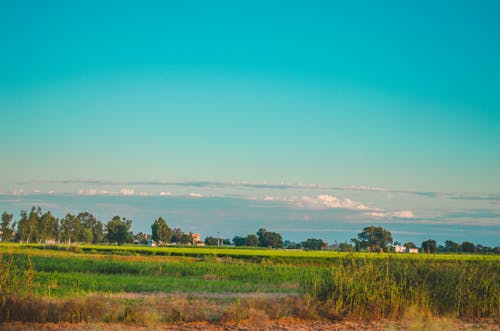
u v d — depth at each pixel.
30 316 18.84
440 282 23.38
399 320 20.88
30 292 20.44
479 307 22.67
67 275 40.81
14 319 18.66
